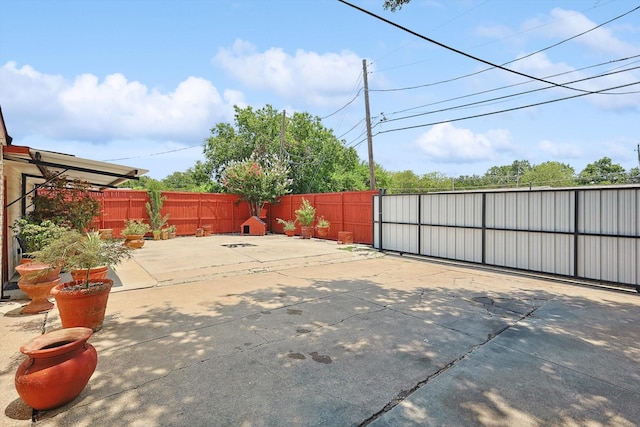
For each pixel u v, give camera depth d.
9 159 5.86
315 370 3.21
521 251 8.02
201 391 2.82
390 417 2.49
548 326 4.46
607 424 2.43
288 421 2.43
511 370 3.24
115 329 4.26
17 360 3.43
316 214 16.34
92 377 3.04
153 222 15.71
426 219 10.10
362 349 3.69
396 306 5.31
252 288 6.45
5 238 6.45
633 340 4.00
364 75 16.59
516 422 2.45
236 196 19.02
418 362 3.39
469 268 8.64
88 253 4.24
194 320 4.61
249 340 3.92
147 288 6.45
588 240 6.97
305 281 7.07
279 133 27.73
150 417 2.47
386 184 35.16
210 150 27.48
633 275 6.40
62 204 7.91
